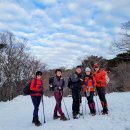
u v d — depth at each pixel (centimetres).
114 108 1092
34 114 918
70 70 4338
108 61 4838
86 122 852
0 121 1053
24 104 1558
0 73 3884
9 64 3947
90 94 958
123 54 4344
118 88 4038
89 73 971
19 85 3938
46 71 4469
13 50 4062
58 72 951
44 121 928
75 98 944
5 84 3859
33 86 916
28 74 4116
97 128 772
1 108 1460
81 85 955
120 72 4231
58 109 932
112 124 802
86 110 1098
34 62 4338
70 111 1131
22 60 4181
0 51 3919
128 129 733
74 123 855
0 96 3794
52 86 946
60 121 912
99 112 1014
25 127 897
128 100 1327
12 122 1016
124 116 899
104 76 972
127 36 3819
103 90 970
